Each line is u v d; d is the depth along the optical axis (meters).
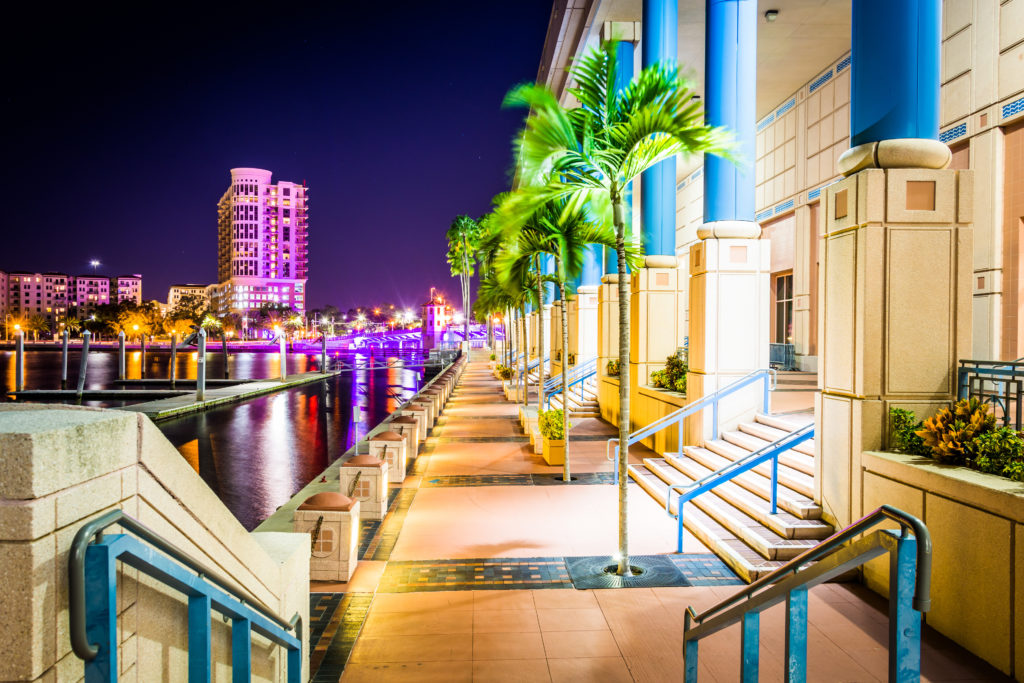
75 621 1.94
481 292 22.39
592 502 10.01
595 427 17.86
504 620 5.84
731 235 11.10
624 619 5.86
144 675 2.52
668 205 15.22
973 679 4.68
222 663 3.21
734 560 7.00
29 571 1.90
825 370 7.22
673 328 15.18
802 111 19.25
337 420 26.83
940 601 5.39
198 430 24.02
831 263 7.16
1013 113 11.10
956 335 6.54
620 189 7.31
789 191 20.16
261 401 34.25
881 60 6.73
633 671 4.95
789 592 2.51
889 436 6.48
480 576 6.92
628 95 6.73
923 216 6.52
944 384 6.52
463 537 8.27
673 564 7.23
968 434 5.57
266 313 184.25
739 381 10.70
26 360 81.31
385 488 9.34
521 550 7.75
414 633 5.60
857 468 6.55
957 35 12.39
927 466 5.66
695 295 11.67
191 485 2.93
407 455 13.52
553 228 10.96
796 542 6.88
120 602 2.33
